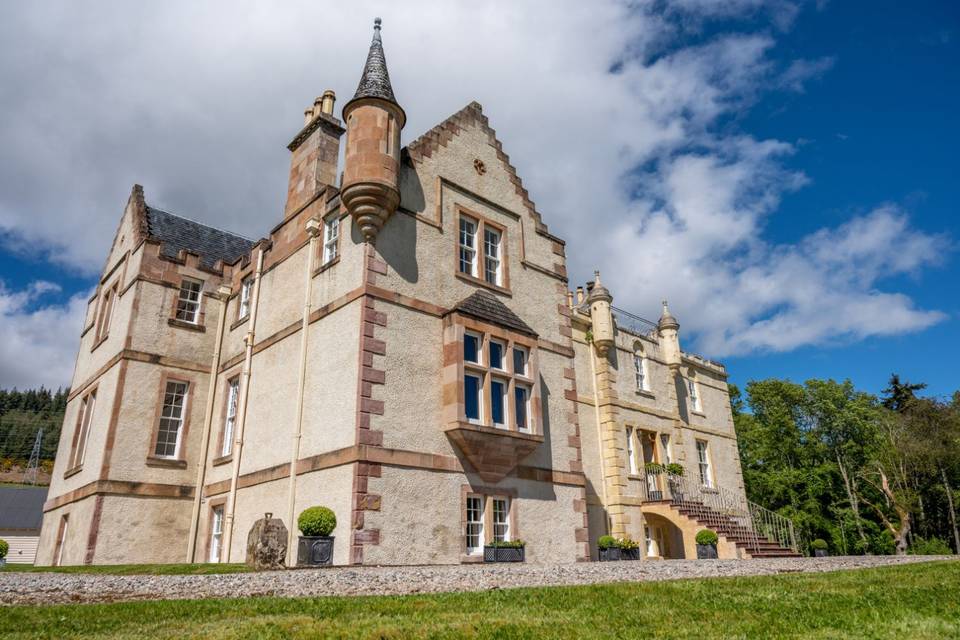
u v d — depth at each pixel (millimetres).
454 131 19609
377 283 15844
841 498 44844
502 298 19016
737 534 22734
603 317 26000
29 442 109438
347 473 14180
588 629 6152
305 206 19562
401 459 14734
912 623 6309
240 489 17984
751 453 47031
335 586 9156
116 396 19719
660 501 23828
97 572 12500
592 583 10281
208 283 22781
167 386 20812
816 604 7531
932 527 45094
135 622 6500
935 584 9383
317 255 18156
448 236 18203
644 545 24000
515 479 17109
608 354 26094
